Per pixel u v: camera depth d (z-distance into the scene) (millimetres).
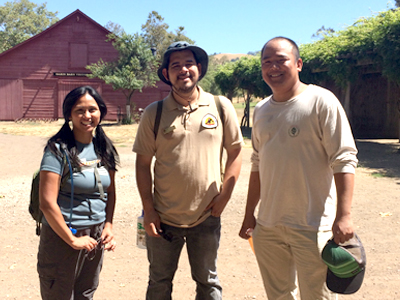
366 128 20469
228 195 3145
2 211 6871
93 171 2893
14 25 64438
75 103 2828
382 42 13141
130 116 31031
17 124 30266
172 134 3025
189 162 3021
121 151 15219
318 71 17453
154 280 3188
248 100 26172
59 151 2744
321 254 2609
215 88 36656
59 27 33062
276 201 2838
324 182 2736
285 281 3025
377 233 5656
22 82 33125
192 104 3064
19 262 4742
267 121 2875
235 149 3232
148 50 30141
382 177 9914
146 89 33812
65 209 2824
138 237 3479
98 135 3004
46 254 2834
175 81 3008
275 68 2762
